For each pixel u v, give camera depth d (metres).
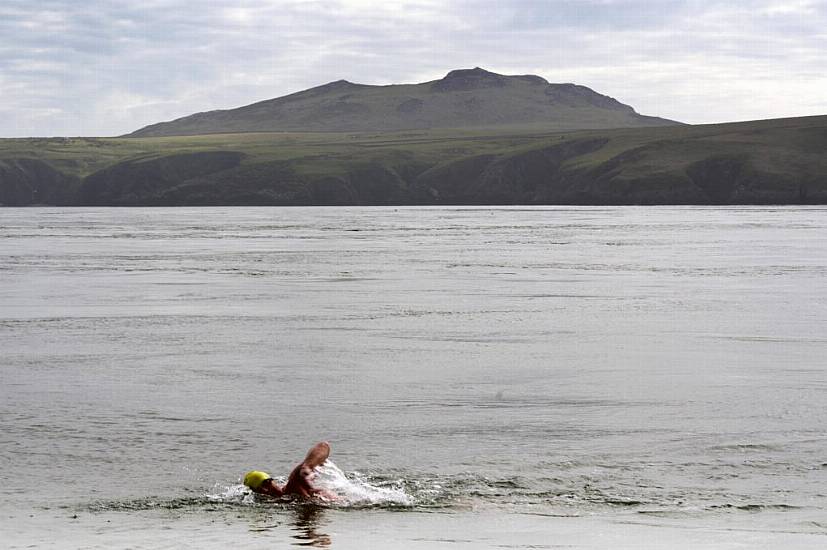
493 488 13.55
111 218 166.00
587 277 48.84
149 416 18.02
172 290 43.03
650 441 16.09
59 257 66.31
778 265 55.66
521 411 18.42
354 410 18.55
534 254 67.12
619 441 16.11
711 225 115.62
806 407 18.55
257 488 13.27
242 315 33.78
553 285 44.66
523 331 29.47
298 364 23.64
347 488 13.46
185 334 29.06
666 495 13.20
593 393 20.05
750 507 12.63
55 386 20.91
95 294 41.34
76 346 26.66
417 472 14.35
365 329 30.08
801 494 13.22
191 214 193.50
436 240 87.38
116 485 13.71
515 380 21.52
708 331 29.20
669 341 27.22
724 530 11.56
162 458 15.16
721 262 58.19
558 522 11.95
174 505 12.78
